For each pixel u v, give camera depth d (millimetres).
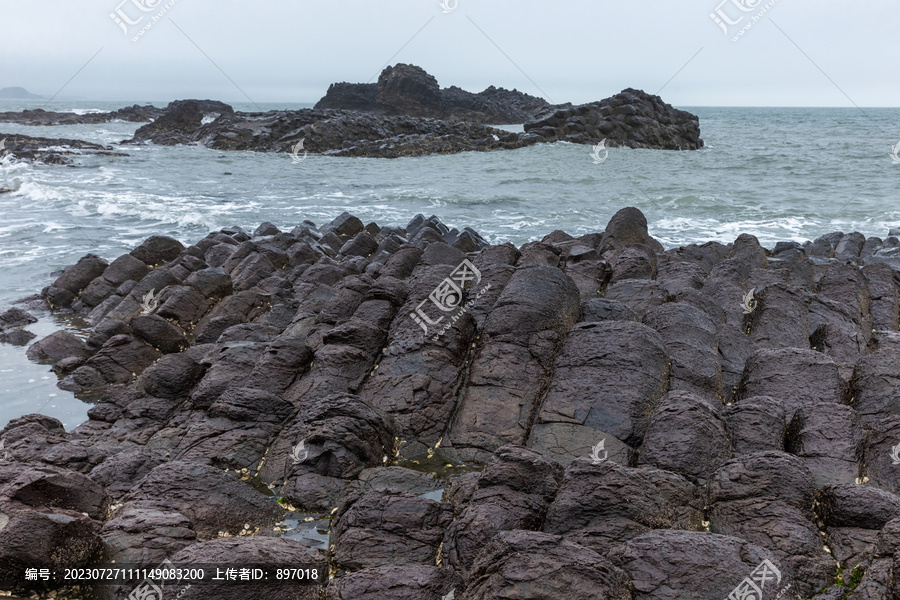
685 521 5816
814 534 5492
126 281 14859
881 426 6555
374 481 6984
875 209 28078
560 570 4508
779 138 74062
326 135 59781
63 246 20891
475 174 41781
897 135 77438
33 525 4930
